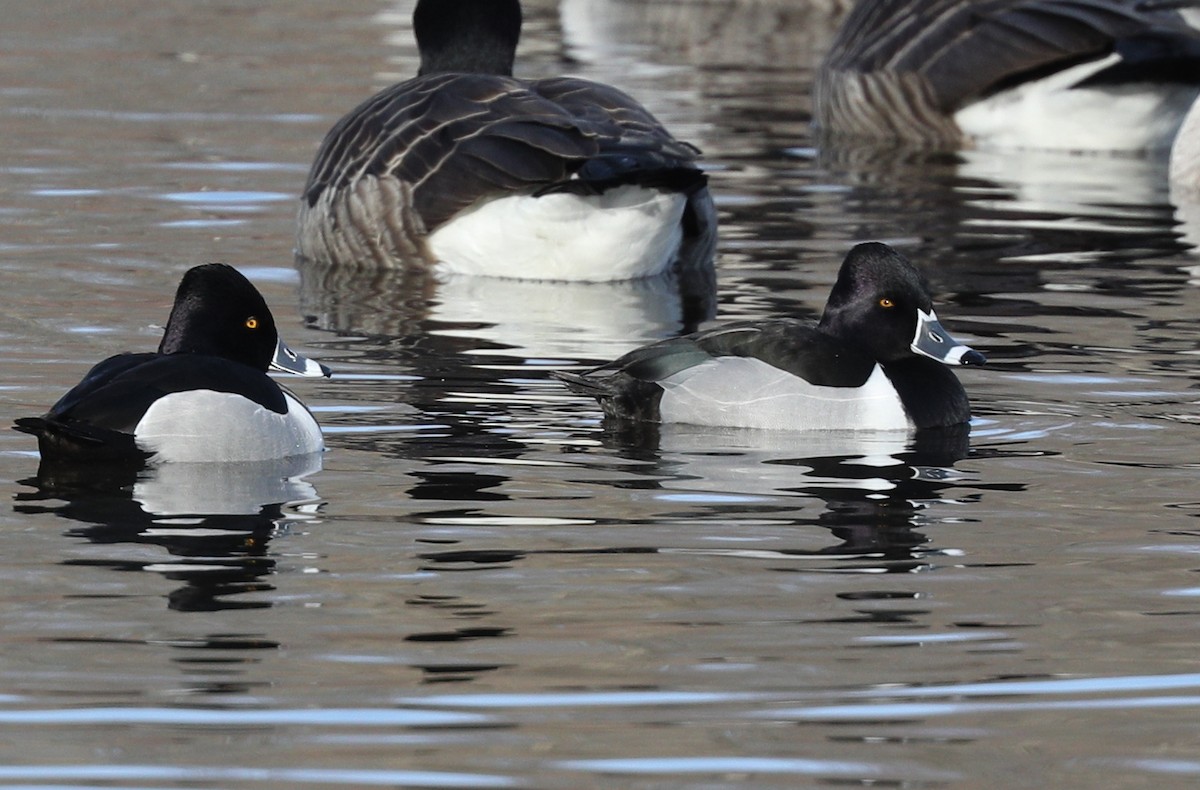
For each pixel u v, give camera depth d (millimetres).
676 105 28172
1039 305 17250
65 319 16141
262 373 12469
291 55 31375
